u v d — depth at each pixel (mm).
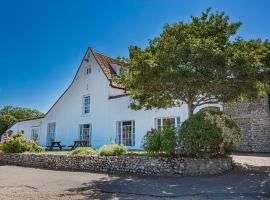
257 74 10406
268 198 7152
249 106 16953
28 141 19578
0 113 57750
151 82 11219
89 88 24812
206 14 11969
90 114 24219
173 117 18516
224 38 11344
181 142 11328
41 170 14492
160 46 11445
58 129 26781
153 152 12016
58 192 8820
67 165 14594
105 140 22500
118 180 10594
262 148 16266
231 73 10430
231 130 11102
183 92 12414
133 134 20656
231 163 11609
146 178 10789
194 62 10375
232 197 7320
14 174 13219
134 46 12156
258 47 11195
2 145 19297
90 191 8797
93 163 13500
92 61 25094
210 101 13531
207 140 10633
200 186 8750
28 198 8109
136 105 14336
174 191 8266
